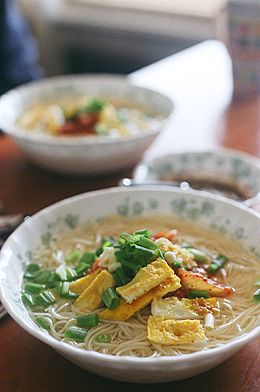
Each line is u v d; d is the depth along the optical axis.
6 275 0.53
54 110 0.84
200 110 0.91
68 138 0.74
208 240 0.59
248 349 0.52
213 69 1.03
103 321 0.51
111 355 0.47
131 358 0.45
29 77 1.31
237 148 0.80
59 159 0.71
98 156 0.71
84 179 0.75
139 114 0.85
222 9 0.89
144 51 1.58
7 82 1.27
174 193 0.61
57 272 0.56
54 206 0.60
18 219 0.65
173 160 0.74
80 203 0.61
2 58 1.27
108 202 0.62
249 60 0.89
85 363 0.47
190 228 0.61
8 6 1.28
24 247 0.57
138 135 0.70
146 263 0.52
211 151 0.74
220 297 0.53
